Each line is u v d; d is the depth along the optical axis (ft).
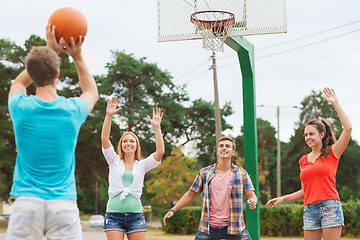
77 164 130.21
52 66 10.14
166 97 135.95
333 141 18.69
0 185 120.37
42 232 9.93
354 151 168.45
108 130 19.81
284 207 58.59
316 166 18.31
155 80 134.00
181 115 136.67
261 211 59.67
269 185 201.16
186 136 145.48
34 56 10.06
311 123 18.89
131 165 20.13
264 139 225.56
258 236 32.12
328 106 198.39
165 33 33.71
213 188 19.51
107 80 130.52
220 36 32.65
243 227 19.19
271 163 203.51
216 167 19.84
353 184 169.58
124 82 132.36
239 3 32.73
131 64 130.82
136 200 19.60
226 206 19.30
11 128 116.06
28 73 10.18
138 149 20.63
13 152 120.88
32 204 9.73
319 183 18.30
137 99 132.77
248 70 33.81
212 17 32.81
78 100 10.67
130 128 130.52
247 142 33.32
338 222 18.02
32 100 10.09
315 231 18.61
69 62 124.88
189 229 71.05
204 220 19.40
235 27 32.68
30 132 9.92
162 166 104.63
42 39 122.93
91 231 99.50
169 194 103.04
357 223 51.60
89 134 125.18
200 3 33.24
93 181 139.64
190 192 20.07
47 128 9.97
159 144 20.12
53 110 10.08
